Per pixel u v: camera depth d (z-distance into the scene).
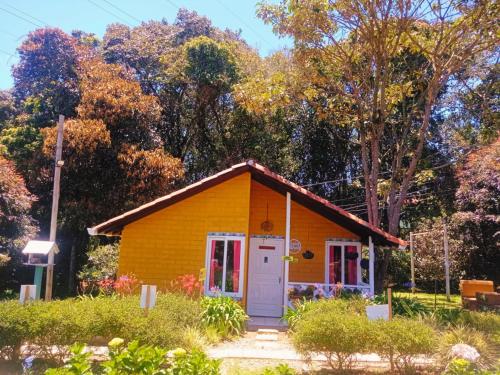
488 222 23.33
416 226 27.19
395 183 18.09
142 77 27.33
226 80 25.28
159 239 14.05
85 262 23.11
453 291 25.05
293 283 13.68
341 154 27.19
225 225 13.93
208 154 27.88
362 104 18.16
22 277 22.16
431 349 7.11
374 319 7.67
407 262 27.47
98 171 21.09
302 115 26.61
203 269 12.41
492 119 17.19
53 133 20.56
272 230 15.37
